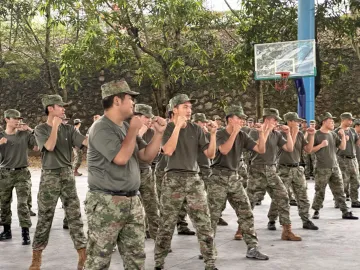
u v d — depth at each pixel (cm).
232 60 1429
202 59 1420
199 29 1470
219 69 1483
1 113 2178
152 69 1377
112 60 1379
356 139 978
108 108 356
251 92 1819
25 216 666
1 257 595
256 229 742
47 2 1419
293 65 1157
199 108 1864
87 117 2052
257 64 1190
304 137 759
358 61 1736
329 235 693
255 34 1366
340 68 1493
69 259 582
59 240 688
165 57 1389
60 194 533
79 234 527
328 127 810
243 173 933
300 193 739
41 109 2111
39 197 530
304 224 739
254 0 1345
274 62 1173
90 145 356
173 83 1550
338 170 825
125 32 1481
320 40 1612
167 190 491
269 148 667
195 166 495
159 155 709
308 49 1147
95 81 2038
